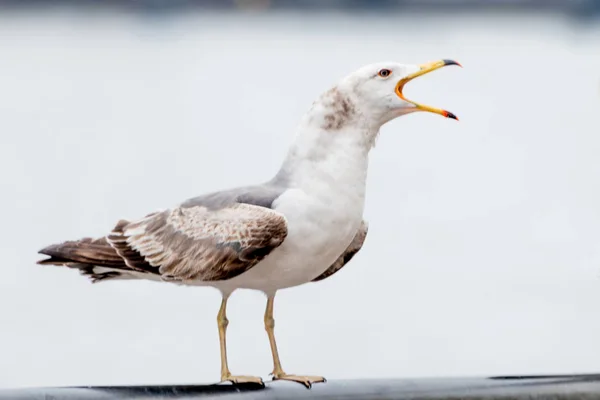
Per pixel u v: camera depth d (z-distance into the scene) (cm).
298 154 1255
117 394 1079
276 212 1222
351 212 1246
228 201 1260
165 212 1281
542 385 1170
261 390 1136
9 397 1059
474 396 1158
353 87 1259
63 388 1079
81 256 1279
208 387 1117
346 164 1244
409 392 1153
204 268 1246
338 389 1154
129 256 1273
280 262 1238
